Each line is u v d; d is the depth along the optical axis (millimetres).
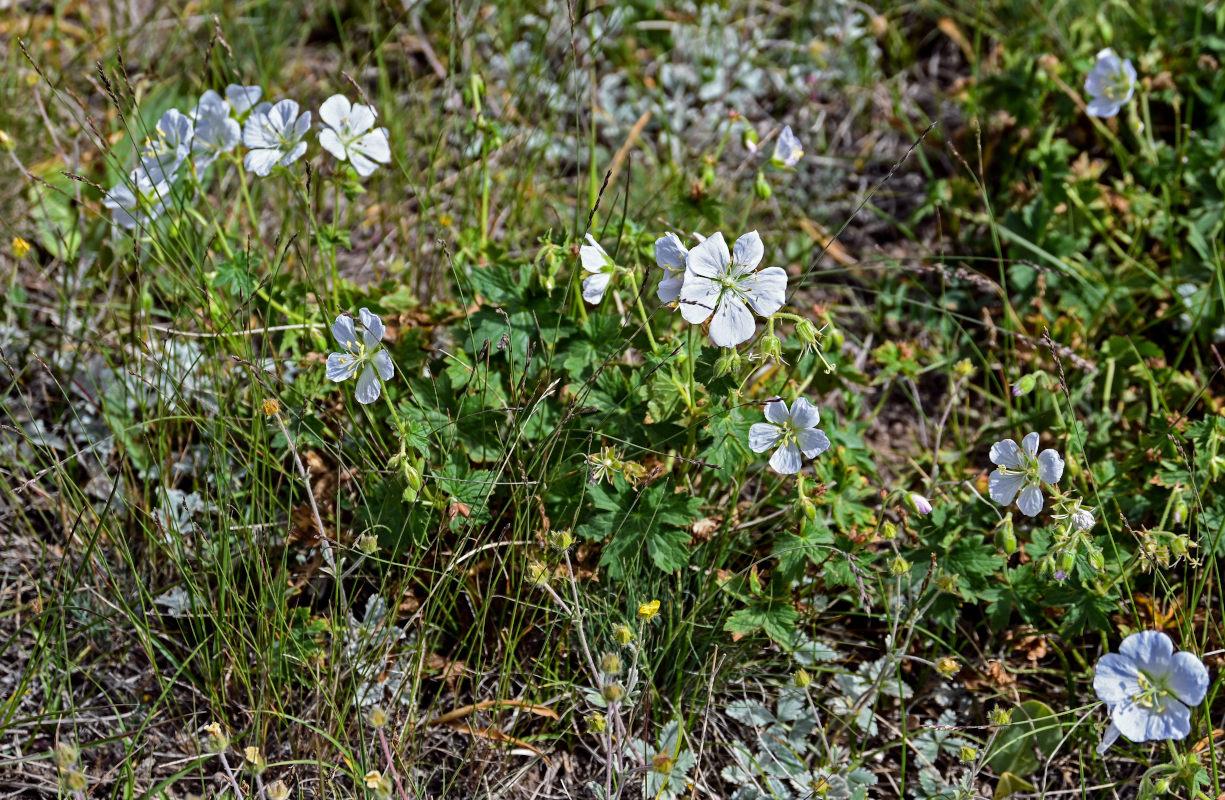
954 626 969
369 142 992
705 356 942
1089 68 1194
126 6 1233
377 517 958
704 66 1271
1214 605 992
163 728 958
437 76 1250
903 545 1000
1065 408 1059
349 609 970
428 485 959
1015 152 1188
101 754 948
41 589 981
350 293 1038
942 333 1128
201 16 1267
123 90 1148
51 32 1259
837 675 983
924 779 951
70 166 1147
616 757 927
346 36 1295
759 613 955
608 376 973
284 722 951
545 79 1251
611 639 968
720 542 984
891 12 1309
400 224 1123
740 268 910
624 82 1273
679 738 923
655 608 907
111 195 1005
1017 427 1074
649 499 957
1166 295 1115
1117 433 1056
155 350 1052
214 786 939
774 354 910
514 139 1194
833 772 941
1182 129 1189
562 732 948
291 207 1154
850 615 1008
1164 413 1045
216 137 1001
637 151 1231
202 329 1021
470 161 1089
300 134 981
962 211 1158
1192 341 1110
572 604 953
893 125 1238
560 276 1010
